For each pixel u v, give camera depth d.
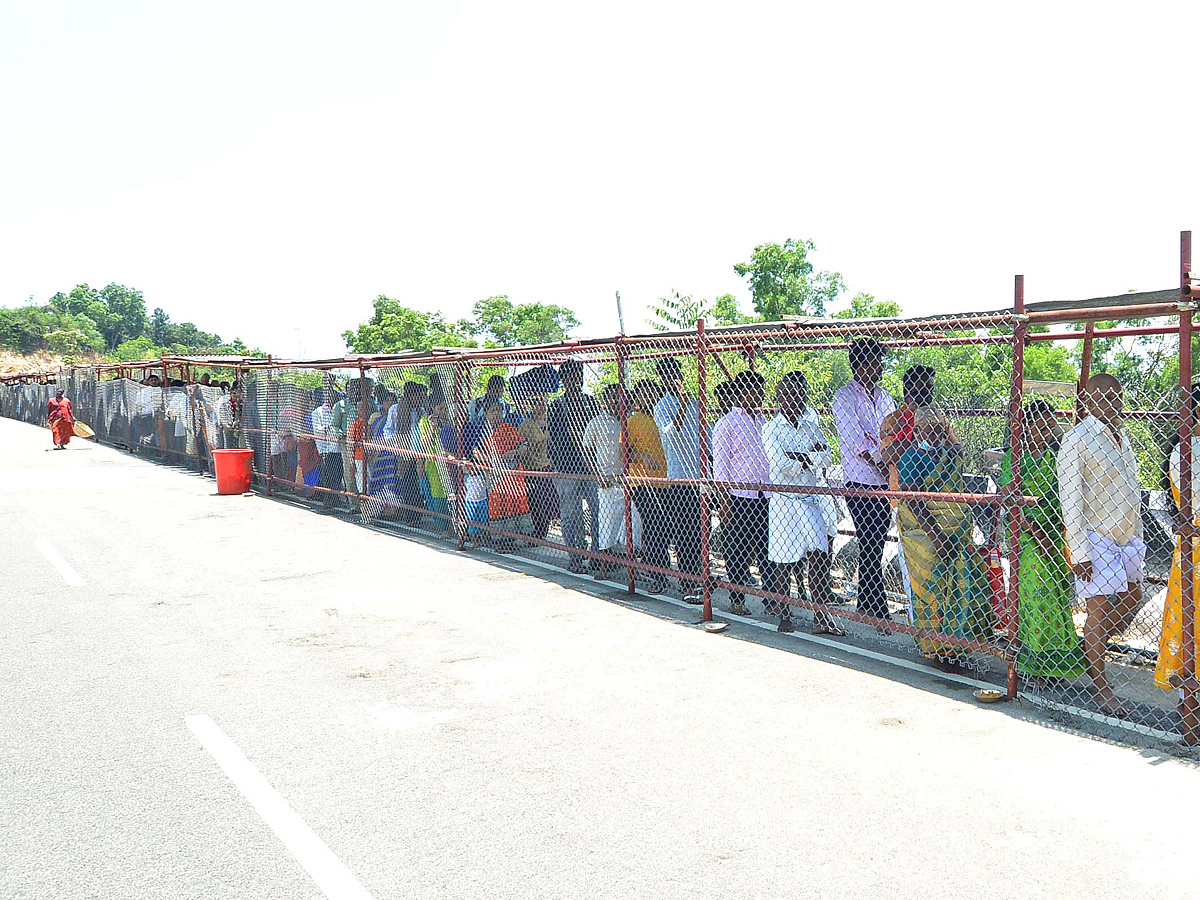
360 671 5.69
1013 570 4.91
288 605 7.50
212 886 3.17
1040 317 4.70
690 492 7.70
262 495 15.41
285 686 5.41
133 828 3.63
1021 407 4.84
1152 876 3.09
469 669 5.69
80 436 29.58
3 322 123.00
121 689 5.41
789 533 6.45
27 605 7.62
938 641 5.38
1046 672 4.88
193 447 19.41
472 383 10.23
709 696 5.09
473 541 10.30
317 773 4.13
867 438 6.33
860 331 5.66
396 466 11.87
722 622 6.71
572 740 4.46
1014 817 3.54
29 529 11.84
